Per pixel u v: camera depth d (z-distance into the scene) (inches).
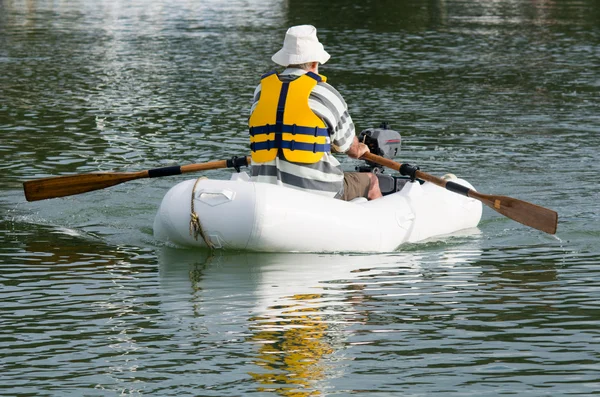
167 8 2170.3
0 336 357.7
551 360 335.0
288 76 474.0
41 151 749.3
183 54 1371.8
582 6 2172.7
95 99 1000.9
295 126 467.5
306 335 358.3
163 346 347.6
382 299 401.7
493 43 1514.5
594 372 324.8
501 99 1021.2
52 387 313.6
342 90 1073.5
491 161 724.0
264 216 456.4
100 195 611.5
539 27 1734.7
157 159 727.1
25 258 467.2
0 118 891.4
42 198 529.0
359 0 2358.5
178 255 472.1
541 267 454.6
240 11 2094.0
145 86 1090.1
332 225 470.0
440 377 320.5
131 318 377.1
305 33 468.8
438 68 1247.5
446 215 525.0
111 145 776.9
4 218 550.0
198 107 957.8
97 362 333.4
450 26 1764.3
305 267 449.1
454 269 450.3
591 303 396.5
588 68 1250.0
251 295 405.1
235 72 1201.4
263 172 477.4
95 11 2084.2
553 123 884.0
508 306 392.8
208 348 345.4
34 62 1279.5
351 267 450.9
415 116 920.9
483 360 335.0
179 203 474.0
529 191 624.4
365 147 512.1
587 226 536.7
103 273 440.8
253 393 308.2
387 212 494.9
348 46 1480.1
